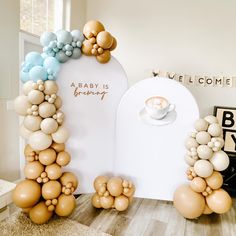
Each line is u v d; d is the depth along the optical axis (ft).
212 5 7.38
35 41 7.06
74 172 5.73
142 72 8.34
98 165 5.89
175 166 5.69
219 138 4.98
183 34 7.76
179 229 5.08
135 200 6.32
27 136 4.98
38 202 4.97
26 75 4.90
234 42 7.30
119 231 4.90
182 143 5.58
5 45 6.07
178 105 5.50
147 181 5.82
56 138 4.79
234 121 7.24
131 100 5.61
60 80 5.25
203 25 7.54
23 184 4.79
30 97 4.51
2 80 6.12
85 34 5.16
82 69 5.37
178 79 7.86
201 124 5.03
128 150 5.78
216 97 7.65
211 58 7.57
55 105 4.88
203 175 4.92
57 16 8.21
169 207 6.02
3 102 6.24
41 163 4.92
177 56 7.90
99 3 8.70
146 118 5.61
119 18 8.45
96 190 5.61
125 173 5.87
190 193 5.16
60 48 4.98
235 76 7.39
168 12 7.84
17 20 6.34
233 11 7.21
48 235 4.63
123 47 8.48
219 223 5.37
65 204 4.89
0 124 6.27
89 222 5.17
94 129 5.70
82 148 5.69
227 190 6.81
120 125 5.72
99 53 5.15
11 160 6.73
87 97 5.52
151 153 5.72
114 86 5.65
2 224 4.90
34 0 7.32
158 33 8.02
